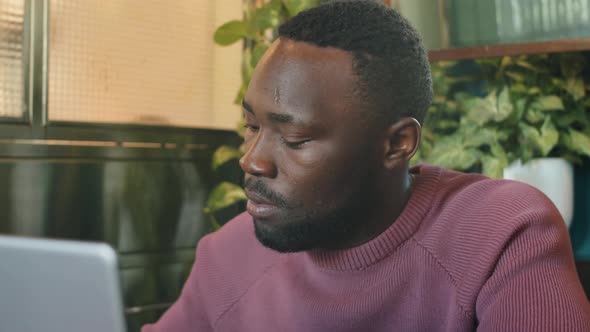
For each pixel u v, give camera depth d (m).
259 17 2.19
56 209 2.16
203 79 2.47
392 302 0.83
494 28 1.82
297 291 0.89
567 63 2.01
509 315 0.73
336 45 0.77
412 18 1.88
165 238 2.38
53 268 0.47
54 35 2.14
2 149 2.06
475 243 0.80
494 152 1.97
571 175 1.94
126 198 2.29
